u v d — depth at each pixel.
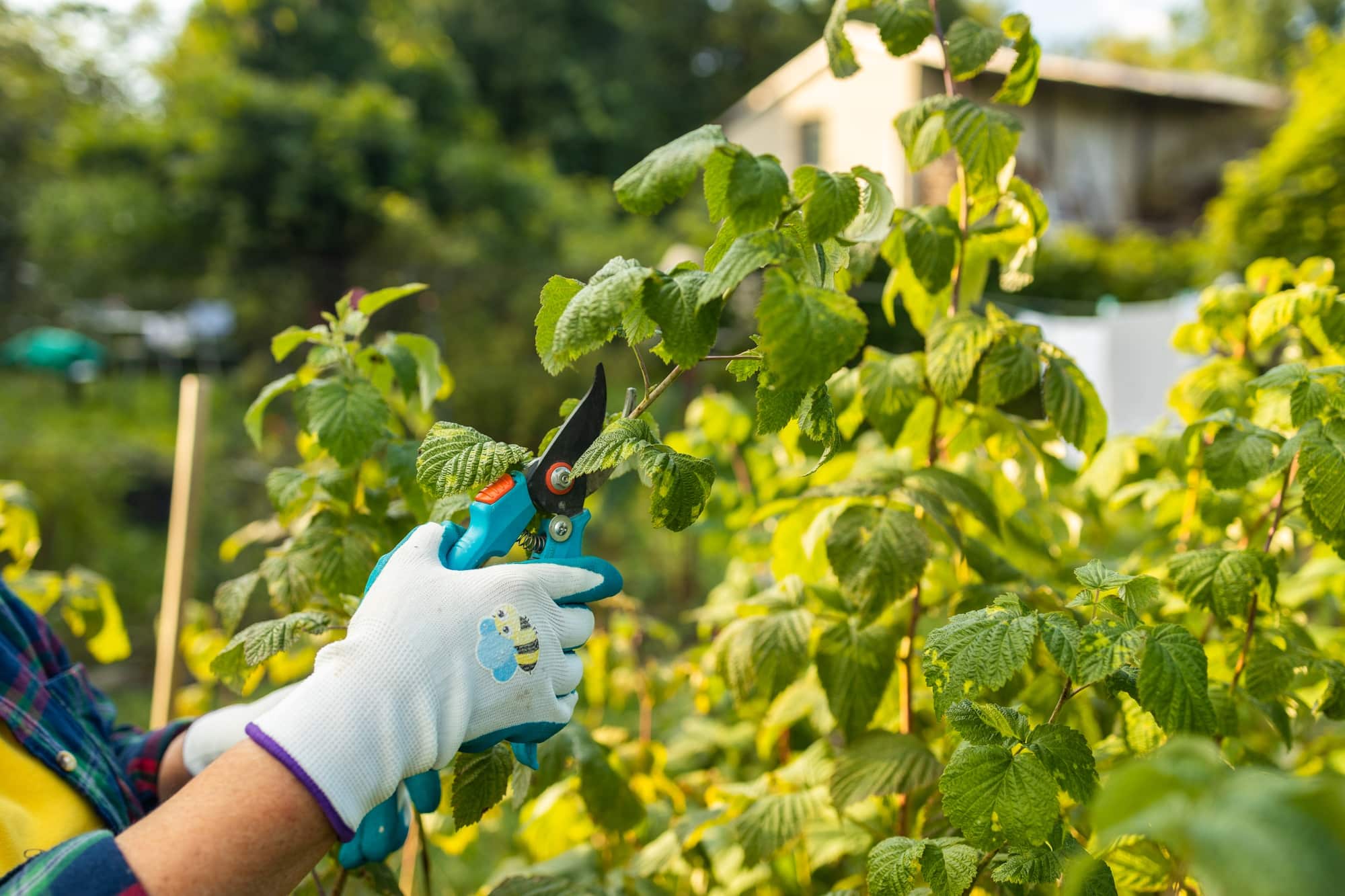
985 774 0.80
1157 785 0.43
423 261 11.44
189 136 11.52
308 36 15.65
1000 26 1.26
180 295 15.08
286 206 11.14
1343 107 6.72
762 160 0.79
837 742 1.76
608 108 22.22
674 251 7.36
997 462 1.61
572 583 0.90
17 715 0.96
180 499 1.90
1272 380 1.13
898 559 1.20
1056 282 8.45
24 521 1.86
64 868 0.68
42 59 15.27
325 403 1.22
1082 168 10.93
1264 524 1.45
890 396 1.30
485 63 21.56
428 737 0.80
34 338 14.23
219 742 1.18
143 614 6.39
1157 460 1.70
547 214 12.62
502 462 0.89
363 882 1.18
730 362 0.85
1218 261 7.38
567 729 1.40
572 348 0.75
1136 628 0.84
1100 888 0.81
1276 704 1.19
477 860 2.27
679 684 2.14
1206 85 10.75
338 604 1.23
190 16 14.32
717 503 2.26
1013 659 0.83
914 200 6.35
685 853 1.51
